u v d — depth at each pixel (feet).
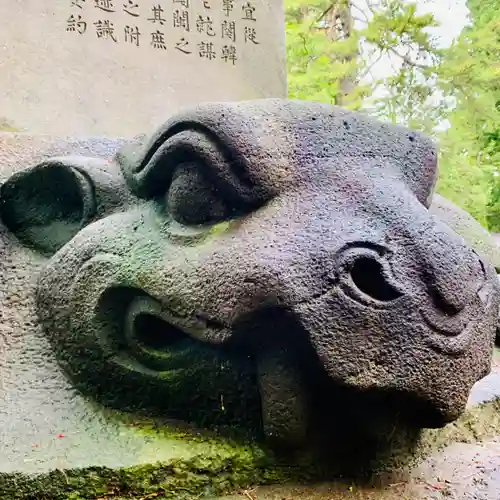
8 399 3.23
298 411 2.73
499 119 14.20
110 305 3.13
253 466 2.91
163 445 2.95
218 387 2.95
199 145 2.96
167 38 6.19
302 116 3.17
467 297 2.79
